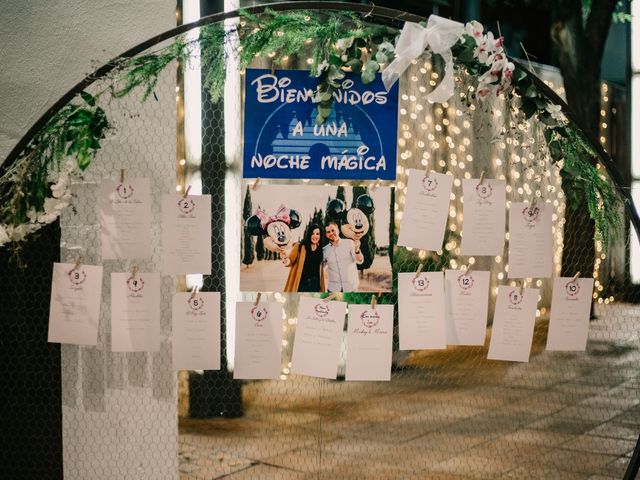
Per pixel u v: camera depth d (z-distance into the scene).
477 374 4.42
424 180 2.41
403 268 4.14
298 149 2.49
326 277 2.51
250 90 2.45
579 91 5.99
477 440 3.76
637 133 6.45
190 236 2.35
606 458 3.61
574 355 4.82
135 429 2.70
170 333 2.71
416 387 4.23
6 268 2.58
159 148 2.73
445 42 2.18
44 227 2.58
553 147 2.40
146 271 2.72
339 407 3.97
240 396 3.69
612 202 2.56
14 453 2.63
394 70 2.20
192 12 3.57
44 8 2.68
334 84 2.22
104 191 2.33
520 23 5.93
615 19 6.26
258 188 2.47
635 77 6.50
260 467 3.33
